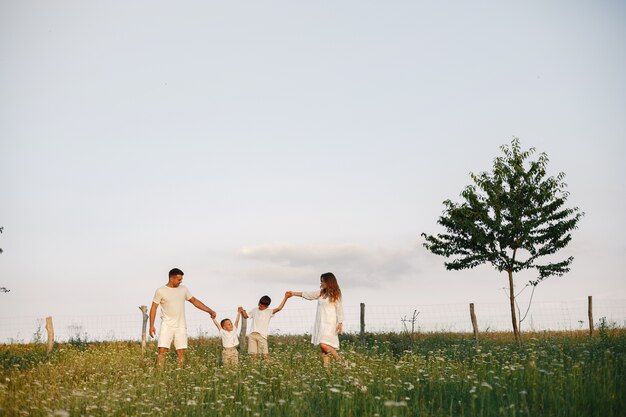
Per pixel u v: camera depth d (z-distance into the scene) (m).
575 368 9.33
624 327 17.91
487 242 21.91
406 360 12.27
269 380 10.20
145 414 8.13
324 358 12.32
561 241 21.81
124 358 15.04
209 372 11.40
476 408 8.10
